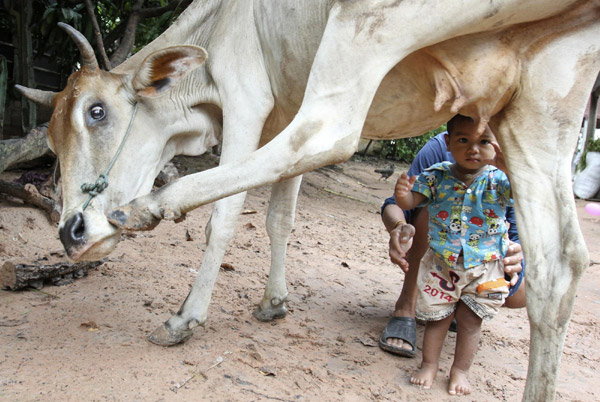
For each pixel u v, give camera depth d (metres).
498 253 2.71
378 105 2.67
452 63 2.31
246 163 2.39
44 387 2.36
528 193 2.27
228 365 2.74
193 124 3.22
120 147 2.87
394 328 3.23
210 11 3.25
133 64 3.13
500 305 2.74
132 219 2.41
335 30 2.35
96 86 2.83
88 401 2.28
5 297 3.37
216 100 3.13
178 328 2.88
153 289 3.69
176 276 4.01
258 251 5.01
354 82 2.34
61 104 2.82
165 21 7.88
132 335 2.97
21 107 7.65
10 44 8.65
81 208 2.71
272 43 2.91
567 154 2.24
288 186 3.37
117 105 2.88
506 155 2.37
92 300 3.41
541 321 2.20
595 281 5.65
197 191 2.40
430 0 2.20
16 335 2.84
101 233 2.71
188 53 2.73
